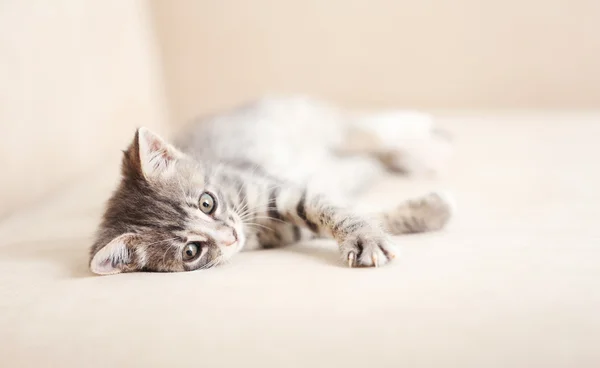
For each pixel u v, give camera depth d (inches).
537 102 35.4
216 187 19.7
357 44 36.7
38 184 25.3
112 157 29.6
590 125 27.6
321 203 19.3
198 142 24.6
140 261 18.3
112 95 30.6
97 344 14.7
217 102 39.3
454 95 36.5
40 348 14.9
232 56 38.3
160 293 16.3
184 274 17.7
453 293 14.9
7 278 17.9
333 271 16.6
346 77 37.5
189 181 19.5
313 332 14.2
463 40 35.3
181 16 37.7
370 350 13.6
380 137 26.0
